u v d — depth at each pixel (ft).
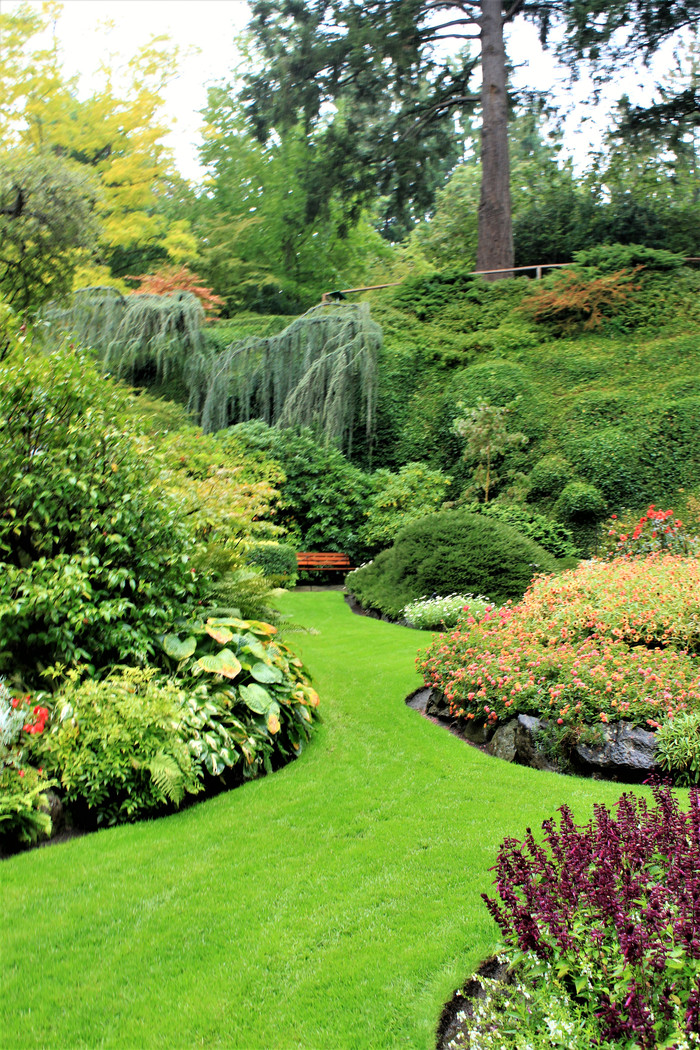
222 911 10.90
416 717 20.40
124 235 70.18
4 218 38.99
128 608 17.33
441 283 67.82
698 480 47.39
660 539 39.27
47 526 16.96
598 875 8.43
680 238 75.66
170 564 18.20
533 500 51.67
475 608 32.78
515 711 18.03
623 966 7.39
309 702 18.95
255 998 9.11
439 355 62.13
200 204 91.66
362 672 24.91
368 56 69.62
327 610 40.19
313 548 52.75
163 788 13.66
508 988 8.23
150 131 65.46
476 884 11.48
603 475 49.65
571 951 7.78
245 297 89.10
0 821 12.73
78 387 17.79
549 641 20.80
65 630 15.64
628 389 53.42
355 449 61.05
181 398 63.72
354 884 11.60
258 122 75.41
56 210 39.37
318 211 78.95
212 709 15.65
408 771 16.40
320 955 9.88
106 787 13.99
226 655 16.71
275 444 53.78
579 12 65.05
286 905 11.05
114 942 10.19
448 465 58.49
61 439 17.44
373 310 66.85
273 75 71.92
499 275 69.00
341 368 57.52
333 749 17.88
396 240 116.57
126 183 68.39
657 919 7.50
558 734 16.88
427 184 82.48
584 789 15.23
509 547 37.06
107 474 17.99
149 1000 9.10
